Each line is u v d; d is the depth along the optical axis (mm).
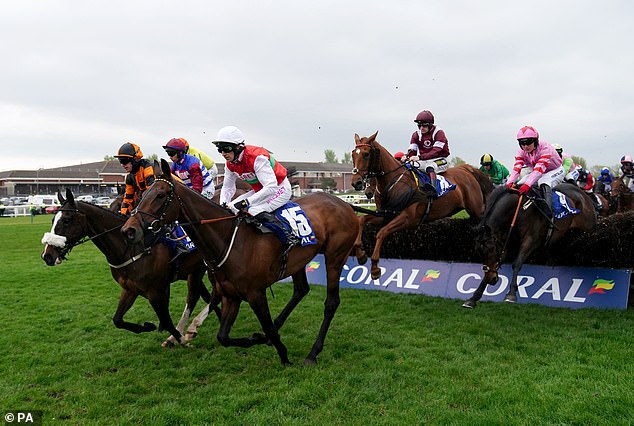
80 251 11461
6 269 8992
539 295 5656
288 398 3316
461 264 6309
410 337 4625
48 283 7625
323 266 7254
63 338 4891
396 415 3068
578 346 4152
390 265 6836
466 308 5555
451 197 6004
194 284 4926
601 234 5523
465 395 3301
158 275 4219
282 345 3939
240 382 3686
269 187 3729
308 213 4219
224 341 3697
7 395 3527
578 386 3338
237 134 3750
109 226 4184
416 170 5820
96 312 5832
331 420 3031
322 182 44844
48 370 4020
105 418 3158
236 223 3746
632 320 4801
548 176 5426
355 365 3934
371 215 5973
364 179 5594
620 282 5293
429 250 6727
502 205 4973
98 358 4305
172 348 4566
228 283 3762
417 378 3641
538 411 3004
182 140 4980
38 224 20281
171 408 3223
